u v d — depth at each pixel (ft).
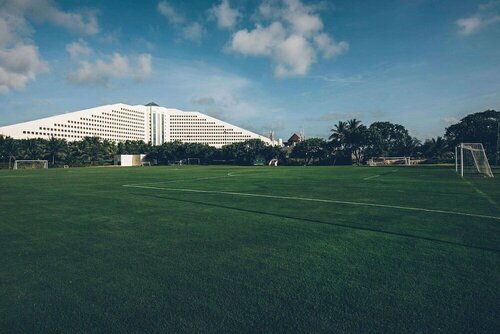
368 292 11.84
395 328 9.41
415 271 13.93
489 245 17.95
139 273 14.05
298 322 9.80
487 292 11.75
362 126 228.02
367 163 230.68
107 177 90.17
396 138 272.31
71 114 365.20
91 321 10.03
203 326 9.64
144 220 25.98
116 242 19.20
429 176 86.02
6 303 11.30
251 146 272.51
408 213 28.55
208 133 504.02
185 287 12.50
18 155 220.84
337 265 14.82
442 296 11.45
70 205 34.68
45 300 11.50
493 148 190.90
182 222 25.11
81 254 16.88
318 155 238.68
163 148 311.47
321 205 33.73
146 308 10.82
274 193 45.75
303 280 13.05
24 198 41.24
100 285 12.77
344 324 9.65
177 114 506.89
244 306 10.87
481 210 29.99
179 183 65.77
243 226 23.52
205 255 16.55
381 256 16.08
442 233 20.92
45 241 19.51
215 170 142.20
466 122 200.75
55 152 237.04
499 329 9.35
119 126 437.99
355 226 23.27
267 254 16.63
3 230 22.53
